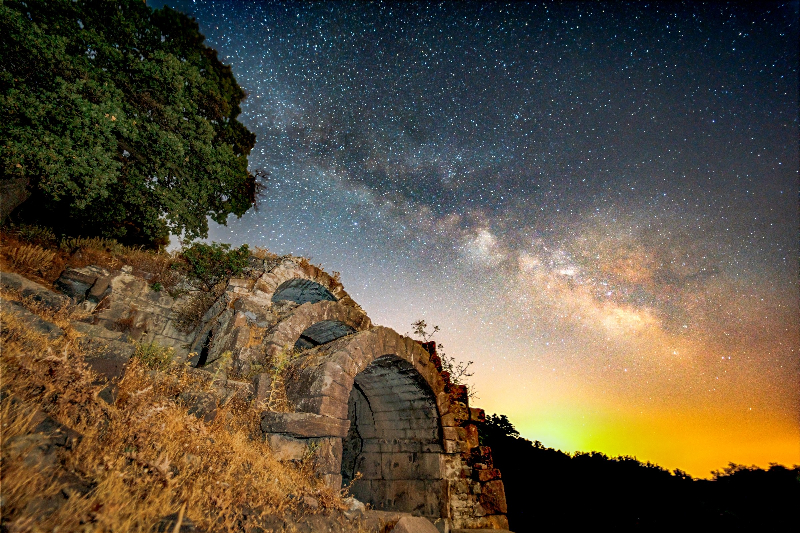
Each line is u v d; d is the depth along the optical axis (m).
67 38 7.79
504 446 19.06
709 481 15.43
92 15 8.72
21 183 8.30
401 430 9.02
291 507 4.15
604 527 14.04
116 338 5.68
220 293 9.51
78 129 7.68
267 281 9.24
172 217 10.34
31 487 2.28
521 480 16.83
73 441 2.96
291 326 7.77
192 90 10.23
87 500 2.46
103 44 8.47
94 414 3.45
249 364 6.80
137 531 2.47
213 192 11.33
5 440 2.46
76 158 7.58
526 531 14.02
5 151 7.05
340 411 6.12
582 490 16.48
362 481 9.04
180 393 5.05
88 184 7.78
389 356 7.88
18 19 7.04
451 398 9.14
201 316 9.54
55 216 10.36
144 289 9.39
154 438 3.65
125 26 9.06
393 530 5.01
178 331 9.39
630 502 15.53
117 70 8.98
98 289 8.36
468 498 8.28
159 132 9.31
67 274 8.09
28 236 8.69
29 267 7.84
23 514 2.10
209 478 3.64
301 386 6.38
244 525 3.35
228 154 11.01
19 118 7.45
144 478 3.04
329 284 10.70
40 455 2.57
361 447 9.59
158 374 5.14
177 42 10.47
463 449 8.86
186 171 10.52
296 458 5.62
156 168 10.09
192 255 10.02
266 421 5.55
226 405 5.45
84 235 10.65
